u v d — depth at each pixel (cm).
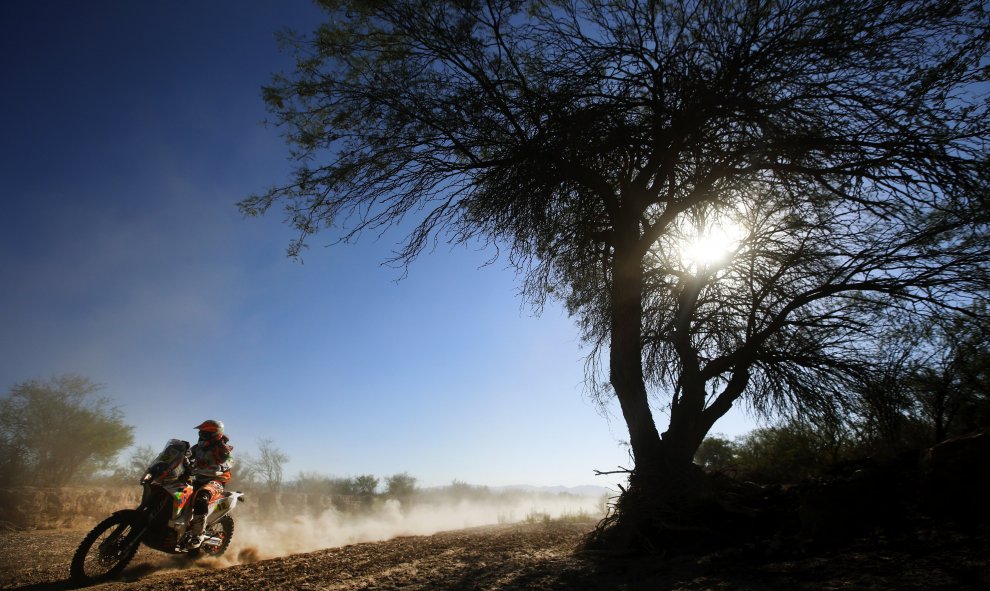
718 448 1930
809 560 464
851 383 867
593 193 921
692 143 779
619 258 938
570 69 843
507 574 565
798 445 1141
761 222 876
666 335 994
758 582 422
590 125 795
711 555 562
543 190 841
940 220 770
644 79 835
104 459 1705
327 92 867
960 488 488
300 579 582
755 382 995
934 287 785
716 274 967
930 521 491
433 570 613
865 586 367
